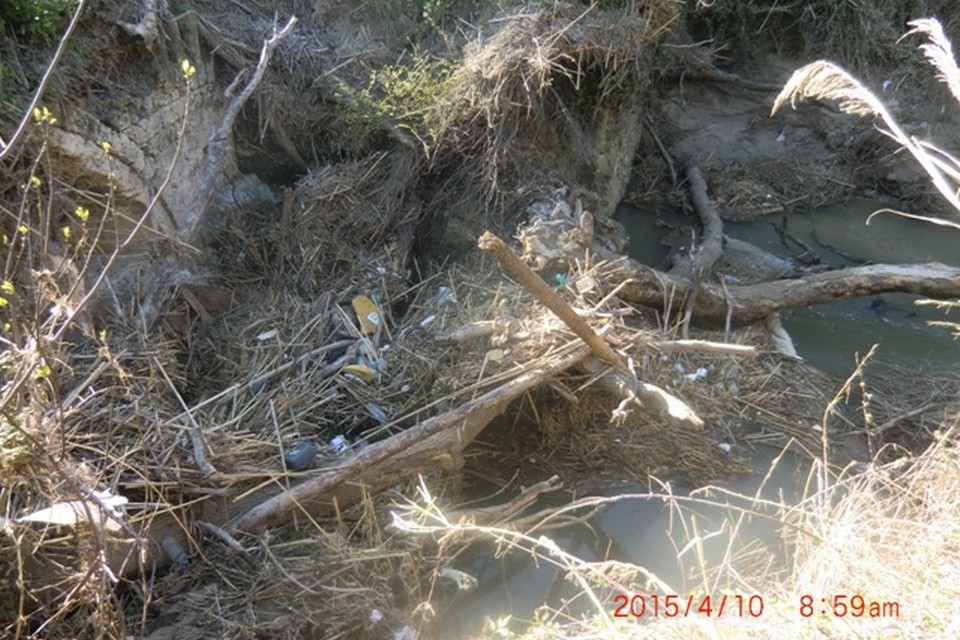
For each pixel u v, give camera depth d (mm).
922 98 10742
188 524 4648
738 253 8734
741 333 7281
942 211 10109
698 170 10250
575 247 6699
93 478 4191
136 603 4414
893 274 7398
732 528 5430
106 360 4969
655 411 5574
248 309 6832
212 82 7719
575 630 4148
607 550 5516
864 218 10141
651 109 10711
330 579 4656
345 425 5922
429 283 7414
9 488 3936
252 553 4688
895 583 3379
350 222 7668
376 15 8906
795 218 10062
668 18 8641
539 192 7668
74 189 5668
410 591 4820
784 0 10875
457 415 5305
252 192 7965
